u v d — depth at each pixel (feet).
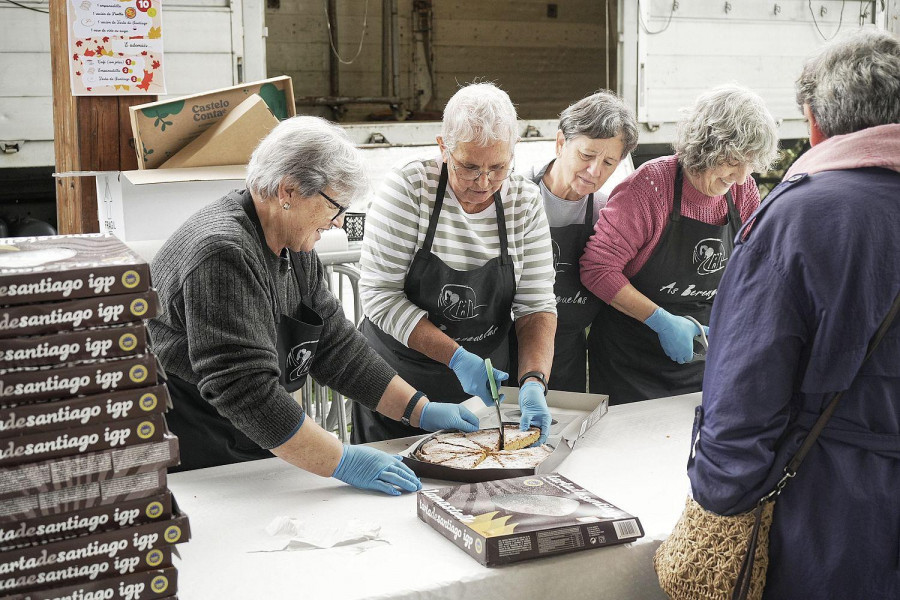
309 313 5.99
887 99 3.92
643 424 6.66
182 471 5.86
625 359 8.21
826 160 4.02
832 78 4.06
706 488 4.05
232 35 13.37
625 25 16.76
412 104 24.80
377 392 6.33
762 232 3.96
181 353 5.56
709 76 17.90
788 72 18.81
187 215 8.02
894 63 3.94
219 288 5.03
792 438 3.94
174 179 7.47
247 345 5.07
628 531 4.64
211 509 5.16
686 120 7.17
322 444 5.33
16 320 3.17
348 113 23.30
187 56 13.10
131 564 3.46
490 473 5.42
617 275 7.55
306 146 5.12
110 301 3.31
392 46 23.90
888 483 3.88
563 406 6.92
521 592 4.42
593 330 8.54
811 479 3.94
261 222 5.43
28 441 3.24
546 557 4.48
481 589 4.33
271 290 5.53
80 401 3.30
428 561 4.48
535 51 26.20
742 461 3.90
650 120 17.44
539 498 4.94
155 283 5.40
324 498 5.34
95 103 8.61
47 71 12.68
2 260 3.37
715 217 7.66
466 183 6.26
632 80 17.07
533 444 5.99
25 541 3.30
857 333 3.74
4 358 3.16
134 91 8.69
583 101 7.28
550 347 6.93
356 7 23.45
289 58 23.11
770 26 18.37
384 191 6.73
